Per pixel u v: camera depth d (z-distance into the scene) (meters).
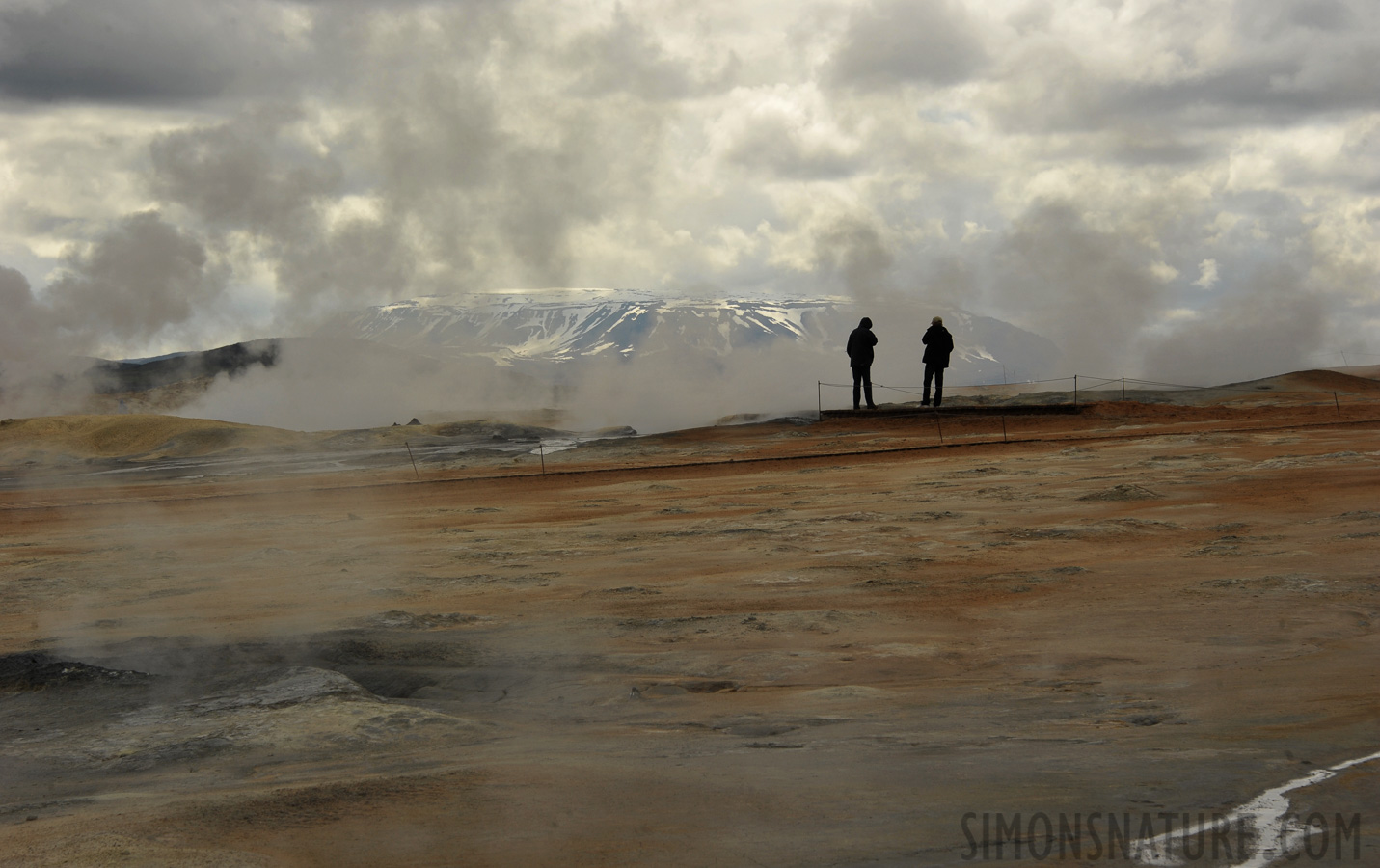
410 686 10.48
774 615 12.74
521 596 15.40
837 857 4.91
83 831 5.75
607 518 25.44
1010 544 17.83
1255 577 13.52
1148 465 29.20
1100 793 5.74
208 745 8.06
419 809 5.86
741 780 6.30
